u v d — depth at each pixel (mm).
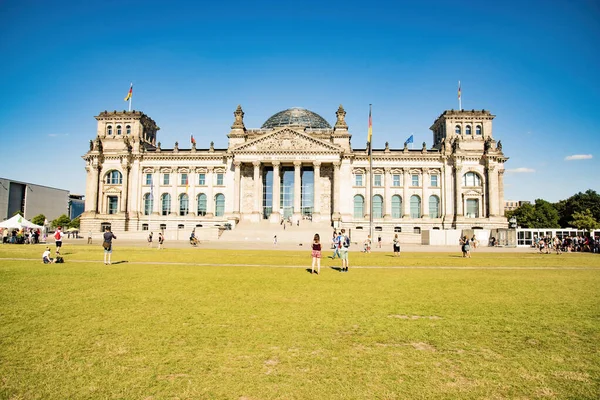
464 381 13086
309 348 15953
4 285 29188
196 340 16719
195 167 139500
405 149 137125
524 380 13188
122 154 137875
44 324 18781
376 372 13719
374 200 137000
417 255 64875
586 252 84812
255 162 129000
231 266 43938
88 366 13922
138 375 13250
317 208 126375
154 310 21719
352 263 49594
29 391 12055
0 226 86875
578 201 166625
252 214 127625
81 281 31359
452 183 134875
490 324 19531
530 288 29984
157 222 138000
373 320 20078
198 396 11875
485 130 137375
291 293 27094
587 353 15641
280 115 154000
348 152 134000
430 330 18453
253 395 11984
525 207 173500
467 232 106000
